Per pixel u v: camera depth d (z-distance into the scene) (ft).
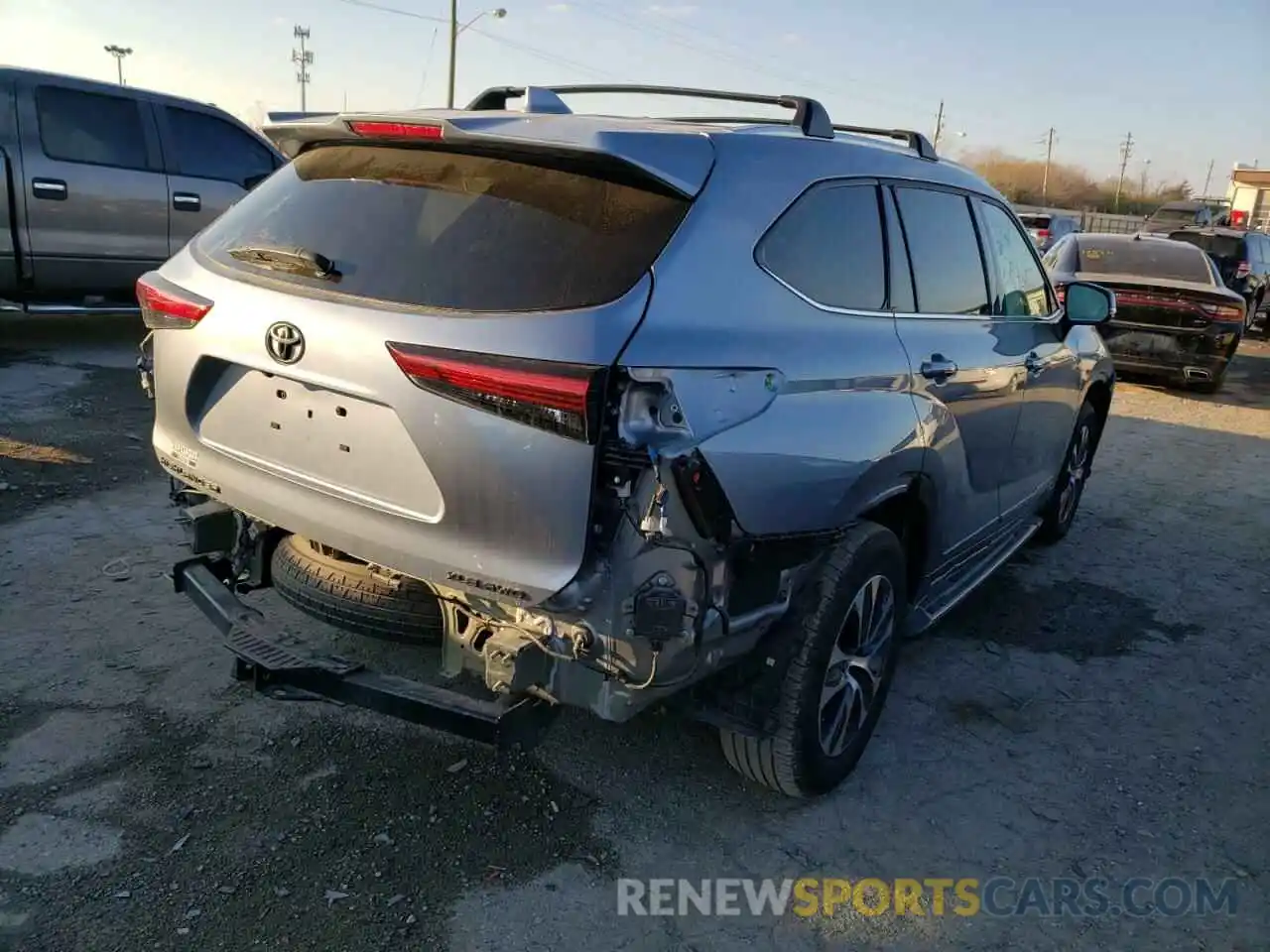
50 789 9.72
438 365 7.80
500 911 8.71
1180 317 36.99
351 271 8.69
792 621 9.63
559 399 7.47
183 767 10.24
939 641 15.05
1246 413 36.14
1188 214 93.30
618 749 11.23
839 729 10.45
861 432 9.75
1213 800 11.40
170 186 28.66
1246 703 13.79
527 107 9.38
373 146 9.55
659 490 7.66
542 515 7.75
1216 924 9.40
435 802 10.04
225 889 8.66
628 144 8.32
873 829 10.38
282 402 8.99
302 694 8.91
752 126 10.64
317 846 9.28
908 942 8.88
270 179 10.44
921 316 11.64
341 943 8.19
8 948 7.83
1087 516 22.02
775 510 8.75
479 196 8.64
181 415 9.90
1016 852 10.23
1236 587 18.17
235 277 9.30
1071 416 17.40
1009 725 12.71
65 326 32.50
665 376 7.77
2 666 11.72
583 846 9.65
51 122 26.37
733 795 10.66
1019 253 15.10
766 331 8.82
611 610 7.91
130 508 16.90
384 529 8.46
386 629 9.18
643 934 8.63
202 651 12.48
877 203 11.08
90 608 13.29
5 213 25.50
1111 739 12.59
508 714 8.33
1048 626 15.90
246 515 9.70
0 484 17.33
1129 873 10.05
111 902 8.39
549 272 8.05
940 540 12.39
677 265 8.20
